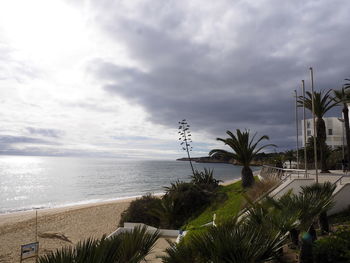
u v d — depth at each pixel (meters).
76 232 23.23
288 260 6.18
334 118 56.12
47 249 17.36
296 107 26.92
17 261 15.84
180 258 3.95
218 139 25.06
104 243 3.35
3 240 20.70
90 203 44.56
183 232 14.37
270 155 61.50
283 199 6.37
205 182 31.45
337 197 11.37
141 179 93.50
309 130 55.41
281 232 4.51
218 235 3.83
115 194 58.56
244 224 4.49
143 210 22.86
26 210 40.00
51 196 56.03
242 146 24.19
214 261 3.53
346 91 25.41
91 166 195.38
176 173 123.62
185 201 22.58
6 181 84.81
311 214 5.54
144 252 3.62
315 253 6.30
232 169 144.62
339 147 46.91
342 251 6.33
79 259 3.11
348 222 9.70
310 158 34.22
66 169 154.12
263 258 3.75
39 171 134.75
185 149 46.72
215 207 20.78
